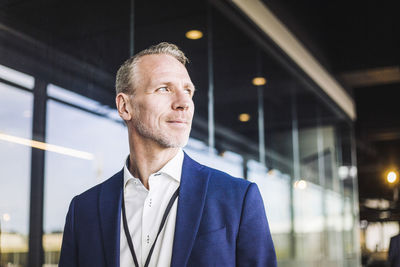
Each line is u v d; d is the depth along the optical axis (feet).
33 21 6.88
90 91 7.70
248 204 3.34
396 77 23.12
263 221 3.41
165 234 3.32
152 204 3.46
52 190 6.77
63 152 7.00
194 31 11.18
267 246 3.38
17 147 6.33
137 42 9.14
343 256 22.57
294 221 16.75
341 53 22.03
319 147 20.57
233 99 12.92
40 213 6.57
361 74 22.61
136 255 3.38
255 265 3.29
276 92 16.06
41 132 6.69
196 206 3.33
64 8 7.50
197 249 3.20
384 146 36.17
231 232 3.28
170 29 10.20
